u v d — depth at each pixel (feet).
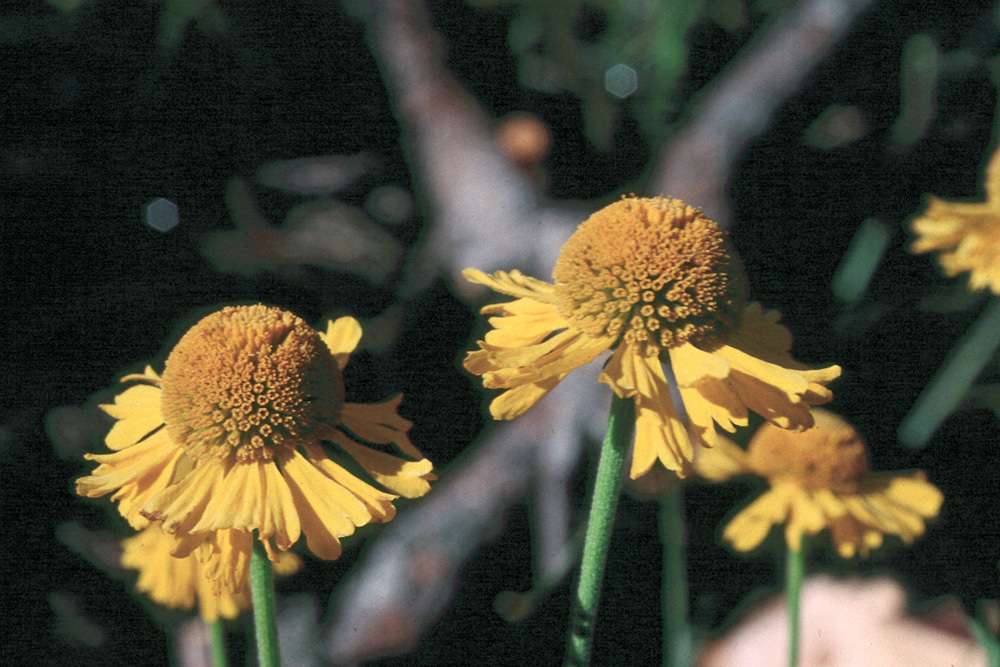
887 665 1.32
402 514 1.73
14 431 1.91
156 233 2.30
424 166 2.35
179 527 1.02
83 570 1.72
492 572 1.66
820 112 2.30
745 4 2.38
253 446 1.03
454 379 2.08
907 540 1.22
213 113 2.53
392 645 1.54
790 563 1.21
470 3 2.53
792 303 2.09
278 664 1.04
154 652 1.55
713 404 1.03
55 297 2.14
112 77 2.44
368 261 2.37
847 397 1.93
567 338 1.05
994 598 1.45
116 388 1.97
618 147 2.45
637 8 2.31
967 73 2.31
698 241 1.05
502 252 2.13
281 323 1.05
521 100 2.48
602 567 1.04
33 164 2.32
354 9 2.40
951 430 1.94
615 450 1.04
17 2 2.40
